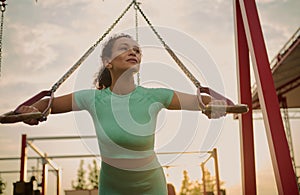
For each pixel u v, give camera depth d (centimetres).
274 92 437
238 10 539
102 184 193
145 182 188
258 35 468
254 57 458
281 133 418
